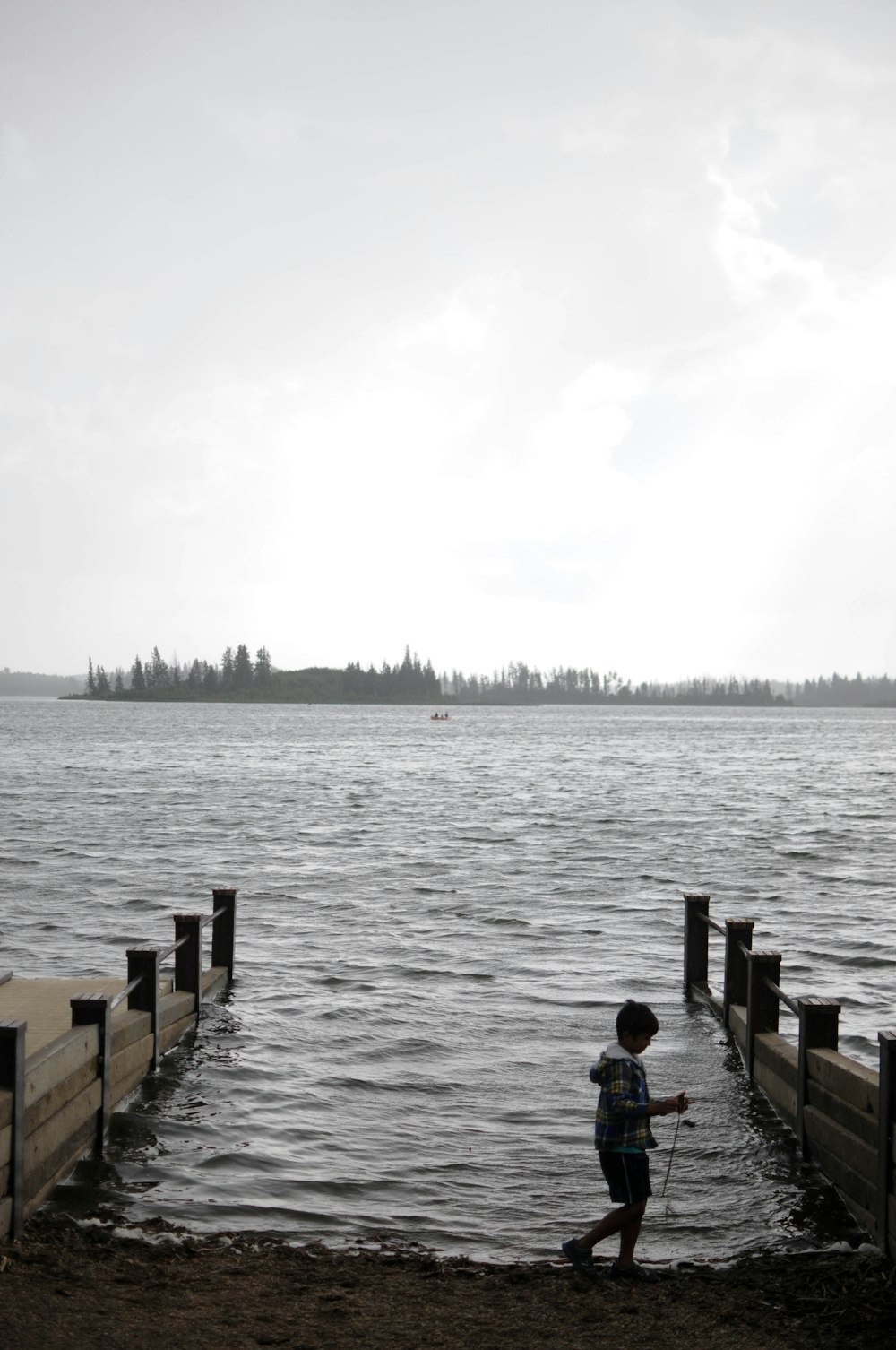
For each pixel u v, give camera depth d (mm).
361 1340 6418
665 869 27766
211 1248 7848
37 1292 6766
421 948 18141
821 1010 9719
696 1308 6973
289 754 93000
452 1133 10367
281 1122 10500
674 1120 10719
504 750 104000
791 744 127688
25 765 73625
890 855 30641
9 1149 7668
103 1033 9680
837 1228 8438
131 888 23984
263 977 16125
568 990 15602
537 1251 8109
